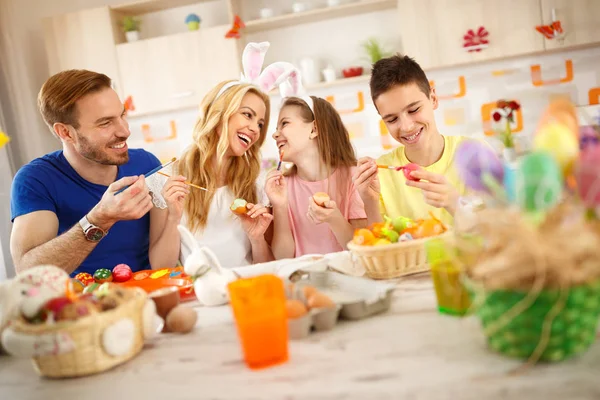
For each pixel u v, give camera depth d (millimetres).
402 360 702
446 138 1752
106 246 1718
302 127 1805
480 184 747
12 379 803
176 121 3918
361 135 3664
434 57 3209
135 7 3691
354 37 3559
